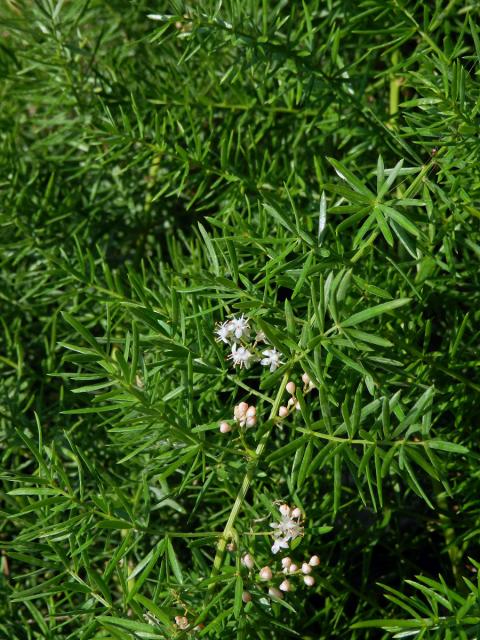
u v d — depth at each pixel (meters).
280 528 0.23
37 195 0.38
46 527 0.24
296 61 0.31
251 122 0.37
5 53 0.41
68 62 0.37
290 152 0.38
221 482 0.28
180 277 0.32
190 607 0.22
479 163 0.24
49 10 0.35
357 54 0.37
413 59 0.28
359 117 0.35
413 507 0.34
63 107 0.43
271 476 0.30
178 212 0.42
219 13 0.30
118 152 0.33
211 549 0.33
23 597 0.22
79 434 0.34
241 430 0.22
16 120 0.42
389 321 0.29
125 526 0.21
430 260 0.27
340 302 0.20
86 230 0.38
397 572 0.32
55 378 0.39
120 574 0.22
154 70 0.38
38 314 0.39
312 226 0.31
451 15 0.36
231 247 0.23
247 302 0.22
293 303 0.25
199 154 0.32
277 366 0.23
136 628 0.20
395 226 0.21
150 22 0.43
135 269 0.40
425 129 0.25
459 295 0.32
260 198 0.34
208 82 0.41
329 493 0.30
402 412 0.21
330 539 0.34
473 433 0.30
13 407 0.34
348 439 0.20
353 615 0.33
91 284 0.31
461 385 0.29
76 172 0.41
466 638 0.19
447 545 0.30
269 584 0.24
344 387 0.25
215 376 0.25
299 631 0.29
